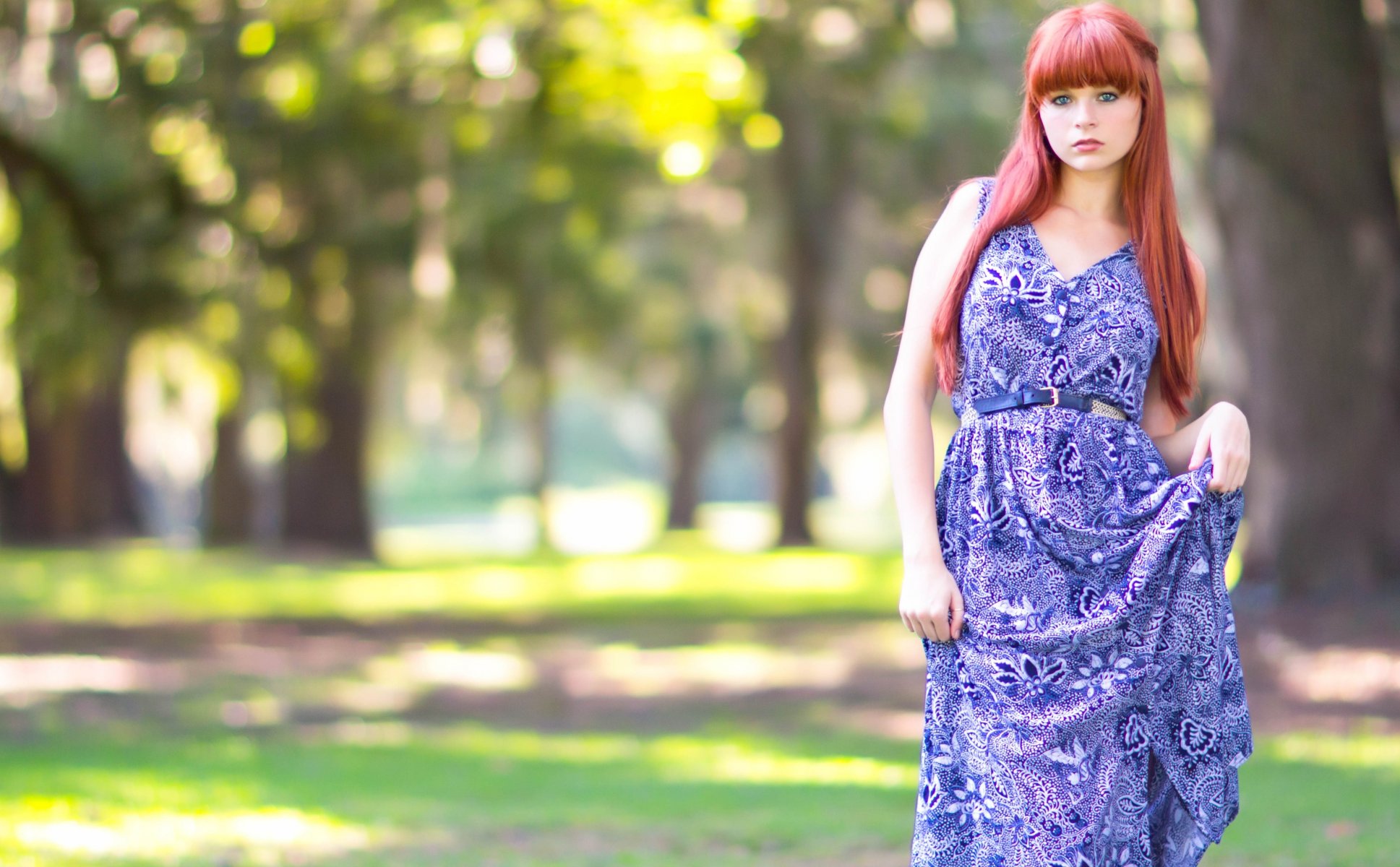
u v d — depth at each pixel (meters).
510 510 76.50
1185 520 3.27
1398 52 15.71
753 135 17.38
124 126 17.00
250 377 20.81
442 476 82.19
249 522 37.75
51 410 19.97
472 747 10.27
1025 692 3.25
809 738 11.07
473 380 37.03
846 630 19.69
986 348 3.35
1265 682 12.30
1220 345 23.58
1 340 20.97
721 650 17.86
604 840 6.61
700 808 7.54
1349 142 13.90
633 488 89.69
